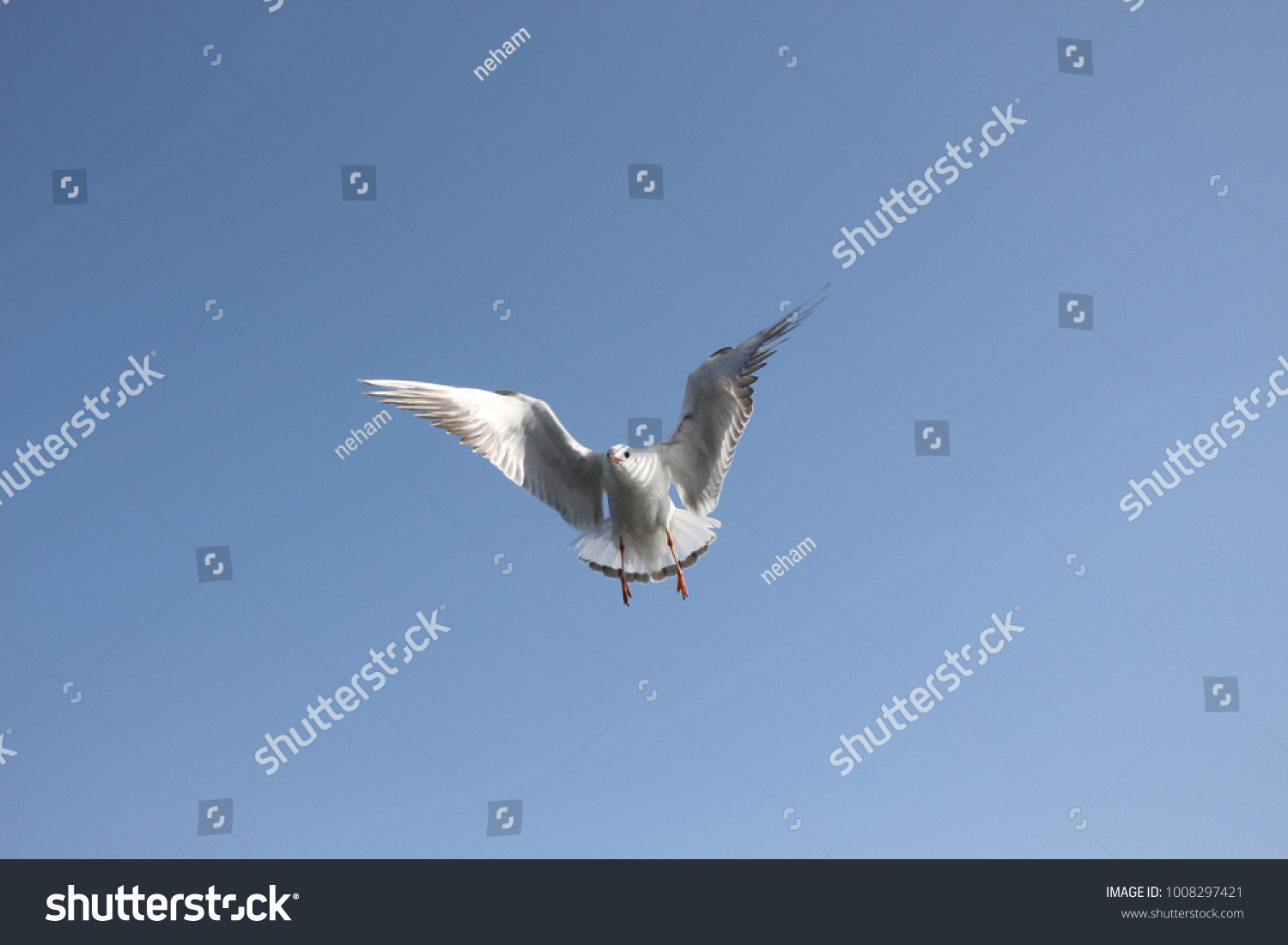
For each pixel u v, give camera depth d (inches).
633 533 265.0
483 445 259.1
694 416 259.1
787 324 244.2
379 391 250.5
